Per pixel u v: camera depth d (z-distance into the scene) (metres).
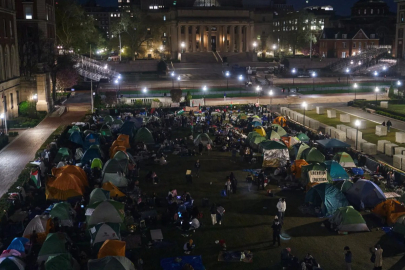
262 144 45.66
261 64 144.12
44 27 81.31
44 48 79.88
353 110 79.00
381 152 50.03
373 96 94.06
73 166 36.84
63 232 26.11
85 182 36.78
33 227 27.06
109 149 48.34
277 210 33.12
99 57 159.12
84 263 24.33
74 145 50.22
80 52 125.44
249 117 64.12
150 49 170.00
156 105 77.81
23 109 67.69
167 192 37.09
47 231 27.16
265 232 29.41
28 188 36.22
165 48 174.25
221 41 171.25
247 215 32.25
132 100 81.69
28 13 80.25
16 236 28.19
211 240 28.20
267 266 24.88
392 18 170.25
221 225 30.53
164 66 128.25
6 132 55.19
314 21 173.50
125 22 143.25
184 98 85.69
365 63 134.50
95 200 31.03
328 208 31.52
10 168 41.97
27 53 78.62
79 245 27.55
